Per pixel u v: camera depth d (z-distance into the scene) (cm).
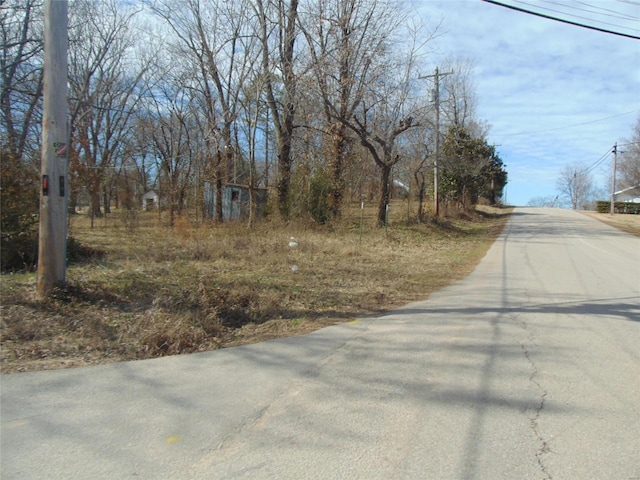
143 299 762
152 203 4266
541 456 315
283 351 541
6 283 814
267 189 2611
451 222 3094
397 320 687
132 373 470
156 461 309
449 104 3394
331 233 1986
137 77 3594
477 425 358
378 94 1923
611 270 1218
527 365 492
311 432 347
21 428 354
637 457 314
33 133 1662
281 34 2053
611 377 459
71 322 625
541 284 1002
